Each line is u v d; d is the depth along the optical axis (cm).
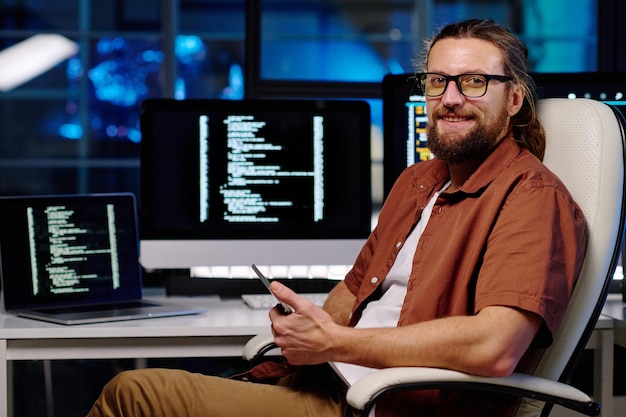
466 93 181
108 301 251
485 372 157
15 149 1350
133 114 1215
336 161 256
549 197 167
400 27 1203
